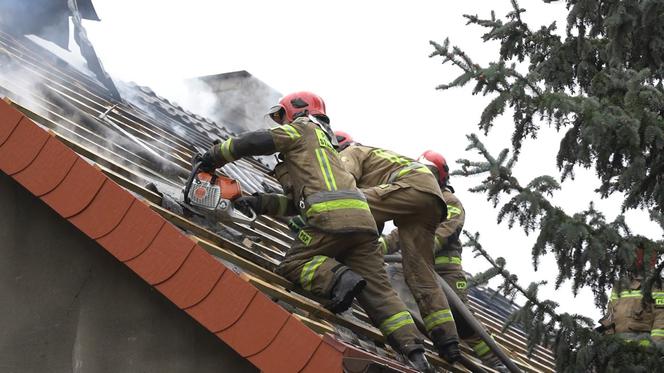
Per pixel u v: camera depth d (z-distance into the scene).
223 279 4.70
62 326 5.11
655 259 6.78
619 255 6.59
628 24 6.91
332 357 4.46
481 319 10.73
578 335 6.79
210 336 4.99
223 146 5.75
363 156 6.69
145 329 5.04
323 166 5.71
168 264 4.75
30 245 5.21
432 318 6.66
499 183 6.65
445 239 7.54
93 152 5.89
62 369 5.05
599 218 6.64
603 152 6.68
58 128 6.21
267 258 6.14
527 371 8.95
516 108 6.79
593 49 7.50
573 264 6.69
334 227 5.50
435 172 7.74
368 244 5.85
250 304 4.64
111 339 5.05
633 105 6.61
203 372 4.94
